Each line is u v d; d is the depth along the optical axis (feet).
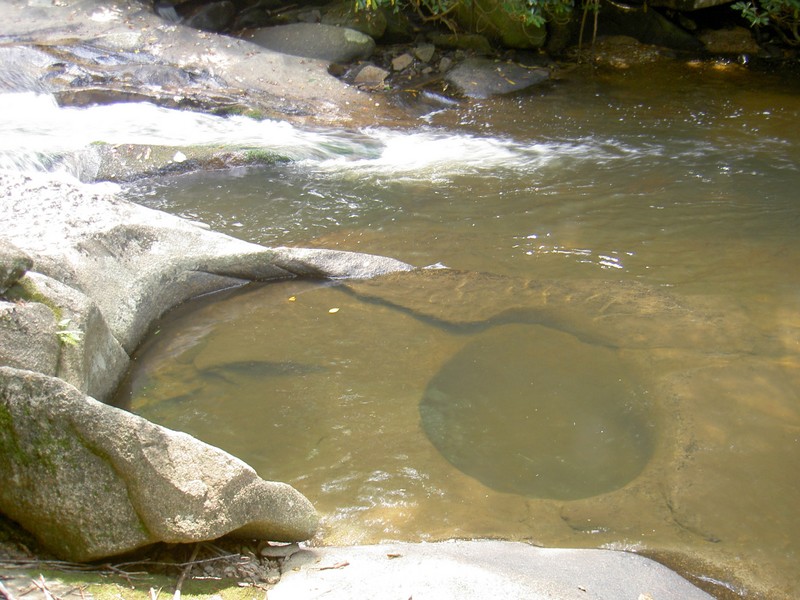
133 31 36.52
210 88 33.63
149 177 26.27
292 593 9.12
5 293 13.57
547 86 35.86
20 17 37.01
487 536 11.29
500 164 27.58
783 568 10.68
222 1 40.06
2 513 9.25
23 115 30.12
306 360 15.99
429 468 12.82
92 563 9.09
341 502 12.08
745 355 15.71
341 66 37.01
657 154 28.02
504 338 16.53
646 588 10.04
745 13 36.50
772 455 12.92
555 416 14.03
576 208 23.67
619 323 16.98
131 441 8.99
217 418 14.25
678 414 13.96
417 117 32.99
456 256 20.61
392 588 9.20
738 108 32.48
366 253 20.88
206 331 17.31
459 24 39.60
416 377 15.30
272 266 19.40
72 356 13.23
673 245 21.02
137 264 17.65
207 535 9.17
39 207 18.16
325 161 28.09
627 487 12.27
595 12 37.83
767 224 22.24
